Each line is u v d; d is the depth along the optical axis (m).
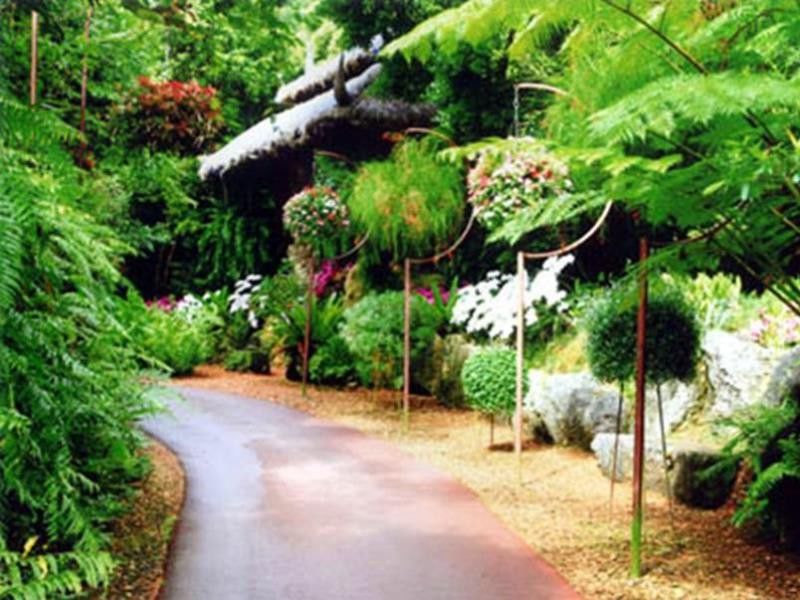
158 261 13.52
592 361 4.66
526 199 6.04
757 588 3.34
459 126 9.23
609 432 5.83
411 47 3.71
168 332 10.01
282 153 11.75
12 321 2.93
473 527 4.25
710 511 4.50
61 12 5.52
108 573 3.34
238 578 3.46
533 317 6.97
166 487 4.97
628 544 3.96
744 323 5.81
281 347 10.14
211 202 13.48
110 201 7.70
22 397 2.96
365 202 9.02
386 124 10.02
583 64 4.11
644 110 2.61
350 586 3.39
